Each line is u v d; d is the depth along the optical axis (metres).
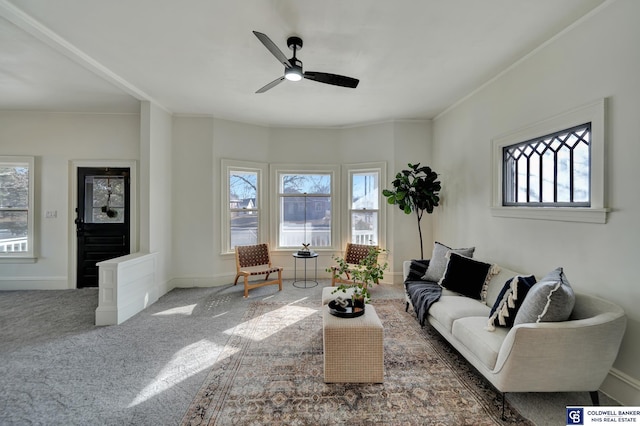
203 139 4.37
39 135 4.29
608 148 1.90
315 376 2.10
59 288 4.31
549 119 2.35
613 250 1.87
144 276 3.54
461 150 3.77
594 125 1.98
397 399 1.85
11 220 4.30
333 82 2.48
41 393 1.91
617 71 1.84
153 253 3.71
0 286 4.28
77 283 4.36
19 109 4.23
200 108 4.11
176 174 4.32
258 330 2.88
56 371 2.17
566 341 1.58
